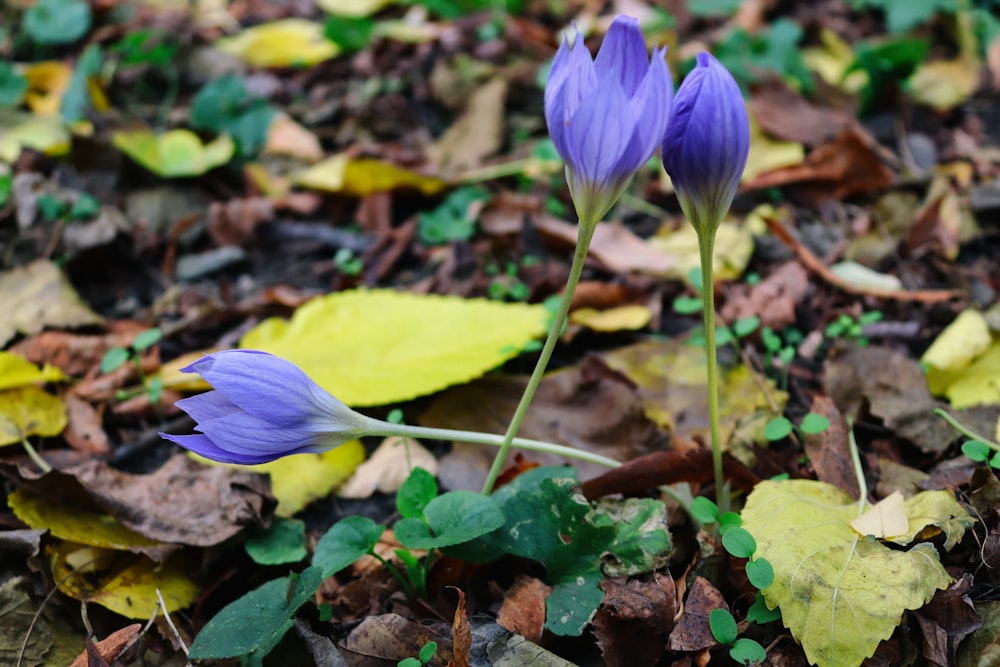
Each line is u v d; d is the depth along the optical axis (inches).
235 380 14.0
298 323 20.3
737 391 19.1
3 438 18.5
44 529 16.4
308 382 14.4
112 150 25.5
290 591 15.1
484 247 23.3
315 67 32.9
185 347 21.3
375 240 24.5
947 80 29.7
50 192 23.9
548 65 30.8
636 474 16.4
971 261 22.3
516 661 14.8
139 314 22.3
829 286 21.7
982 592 15.3
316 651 15.2
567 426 18.8
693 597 15.3
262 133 28.2
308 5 37.9
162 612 16.3
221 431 14.1
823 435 17.2
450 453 18.7
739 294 21.5
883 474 17.2
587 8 36.0
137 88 31.6
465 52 32.6
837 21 34.4
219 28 36.0
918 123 28.1
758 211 23.0
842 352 19.0
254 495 17.1
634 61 14.0
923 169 25.6
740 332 18.9
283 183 26.7
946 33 32.7
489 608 15.9
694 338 20.1
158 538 16.6
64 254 22.9
